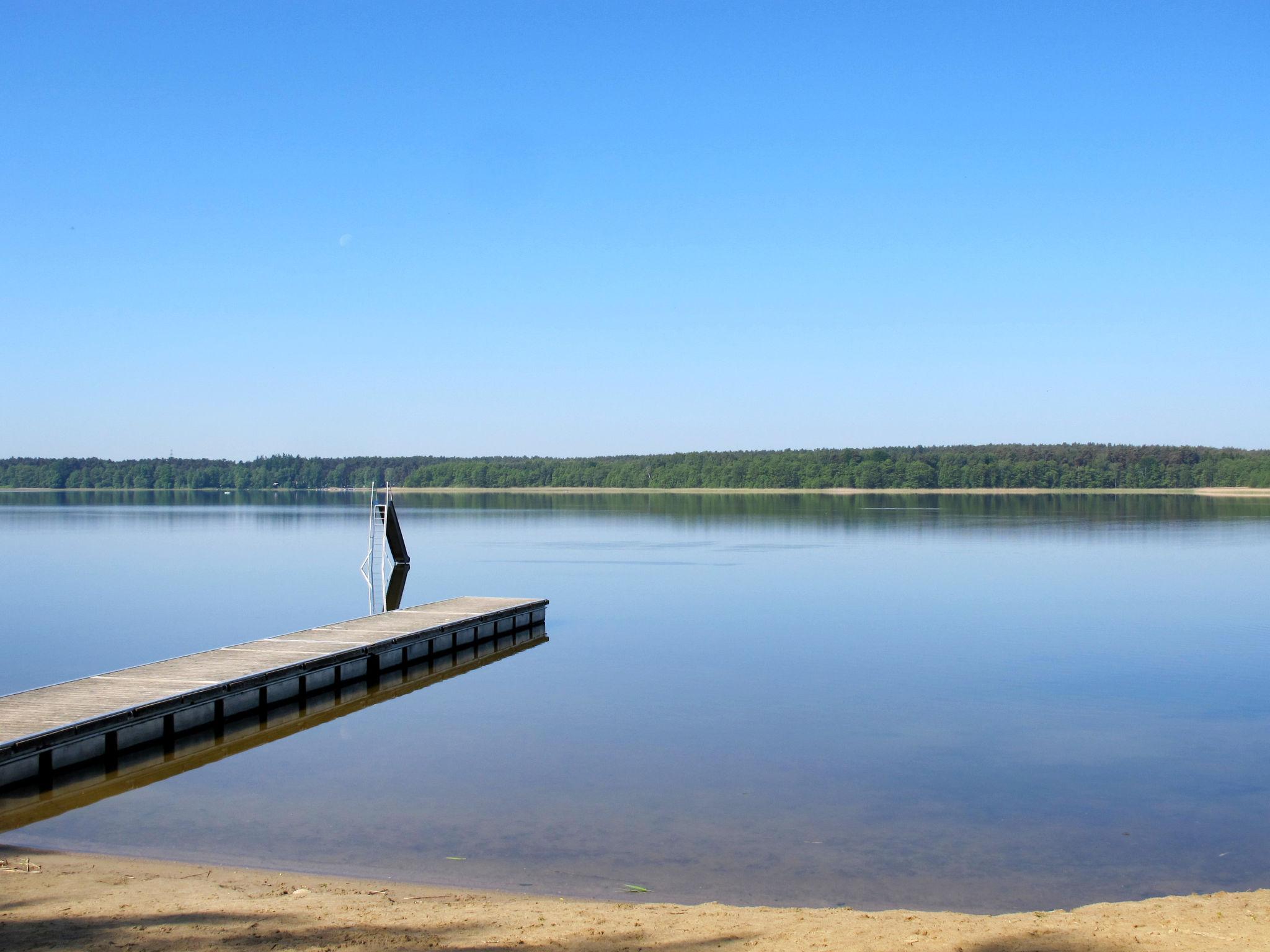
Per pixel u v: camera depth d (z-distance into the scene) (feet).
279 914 28.17
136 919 27.58
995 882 33.22
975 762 47.26
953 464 501.56
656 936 26.20
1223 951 24.08
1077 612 95.20
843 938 25.81
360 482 618.44
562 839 36.99
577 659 74.43
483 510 324.80
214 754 48.98
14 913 28.17
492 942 25.77
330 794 42.52
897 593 109.60
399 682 66.90
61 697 51.19
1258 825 38.63
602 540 187.73
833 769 46.01
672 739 51.52
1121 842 36.88
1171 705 58.54
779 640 81.46
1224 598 104.22
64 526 239.50
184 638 84.69
